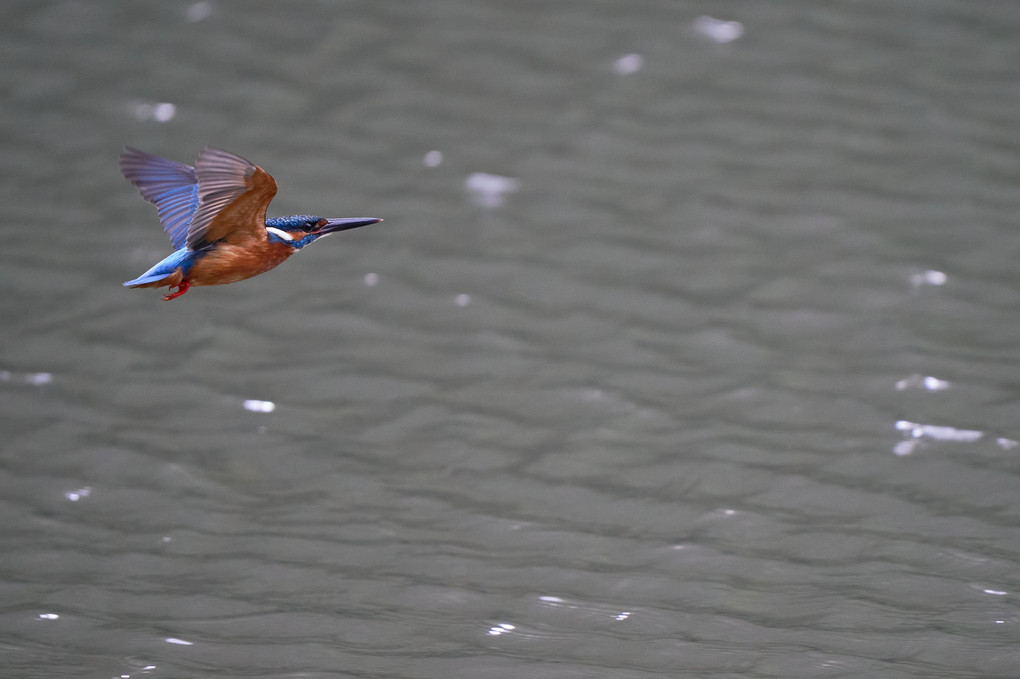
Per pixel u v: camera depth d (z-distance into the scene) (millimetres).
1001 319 13383
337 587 10094
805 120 16734
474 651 9289
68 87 17328
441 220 15156
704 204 15352
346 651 9289
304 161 16000
